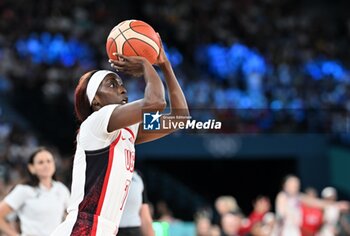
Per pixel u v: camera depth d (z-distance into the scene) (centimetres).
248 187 3944
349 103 3788
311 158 3553
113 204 707
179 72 3834
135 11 4400
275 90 3862
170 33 4294
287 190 2103
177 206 3666
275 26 4588
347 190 3541
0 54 3494
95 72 743
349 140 3616
